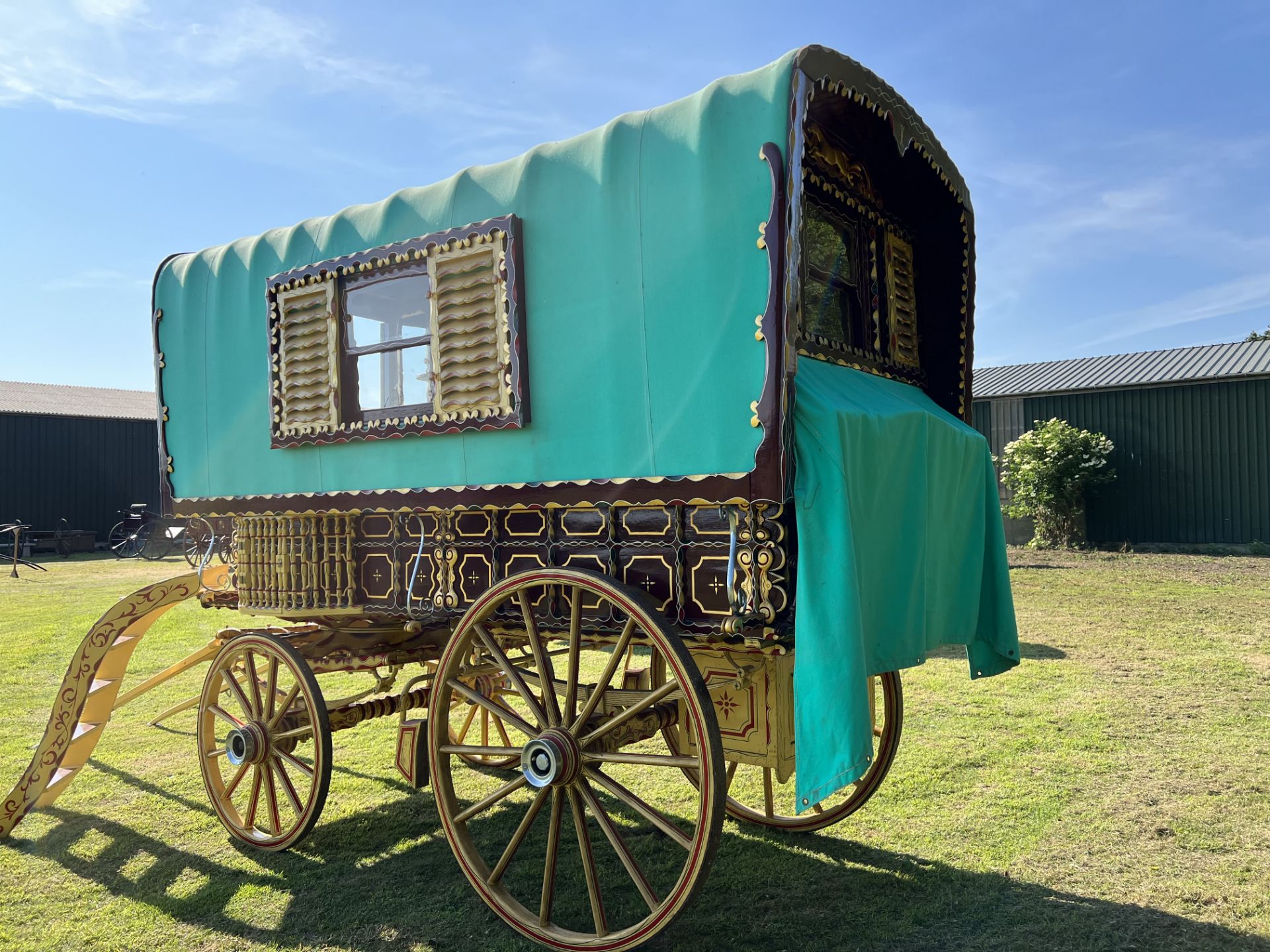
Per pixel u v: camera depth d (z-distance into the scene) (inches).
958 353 161.2
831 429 104.6
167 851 149.8
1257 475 553.6
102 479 855.7
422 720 147.2
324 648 156.5
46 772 159.6
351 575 149.8
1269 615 333.4
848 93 113.6
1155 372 609.3
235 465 170.9
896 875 133.5
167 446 184.9
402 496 141.1
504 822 161.8
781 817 154.6
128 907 129.0
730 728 133.0
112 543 818.2
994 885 129.1
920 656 124.7
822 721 97.2
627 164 117.3
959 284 160.9
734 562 106.3
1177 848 139.2
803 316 127.0
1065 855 137.8
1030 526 643.5
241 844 152.6
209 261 177.0
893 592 121.0
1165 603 365.1
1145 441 592.7
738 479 105.2
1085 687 237.5
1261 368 553.6
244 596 164.1
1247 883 126.9
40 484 815.1
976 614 148.7
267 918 125.3
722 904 126.0
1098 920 117.6
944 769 176.9
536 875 137.3
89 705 178.2
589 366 120.8
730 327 107.3
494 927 121.6
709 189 109.3
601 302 119.3
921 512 125.8
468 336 132.0
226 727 221.8
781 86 104.7
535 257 126.6
